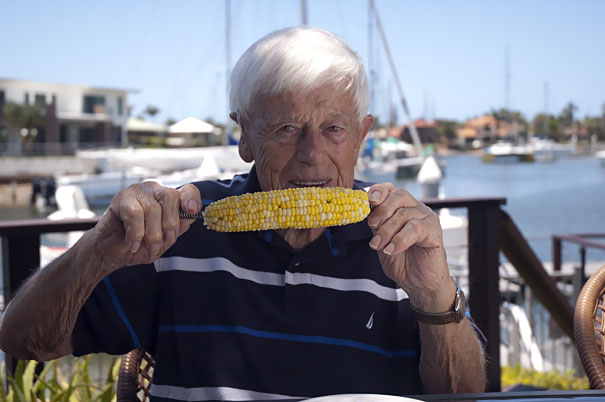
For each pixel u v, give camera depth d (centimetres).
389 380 131
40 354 123
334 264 130
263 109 122
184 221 107
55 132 4403
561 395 94
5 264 212
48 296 112
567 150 9362
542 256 1216
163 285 132
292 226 108
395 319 133
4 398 195
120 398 128
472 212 272
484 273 270
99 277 112
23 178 3916
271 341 127
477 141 11150
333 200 107
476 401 93
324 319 128
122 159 2100
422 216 110
